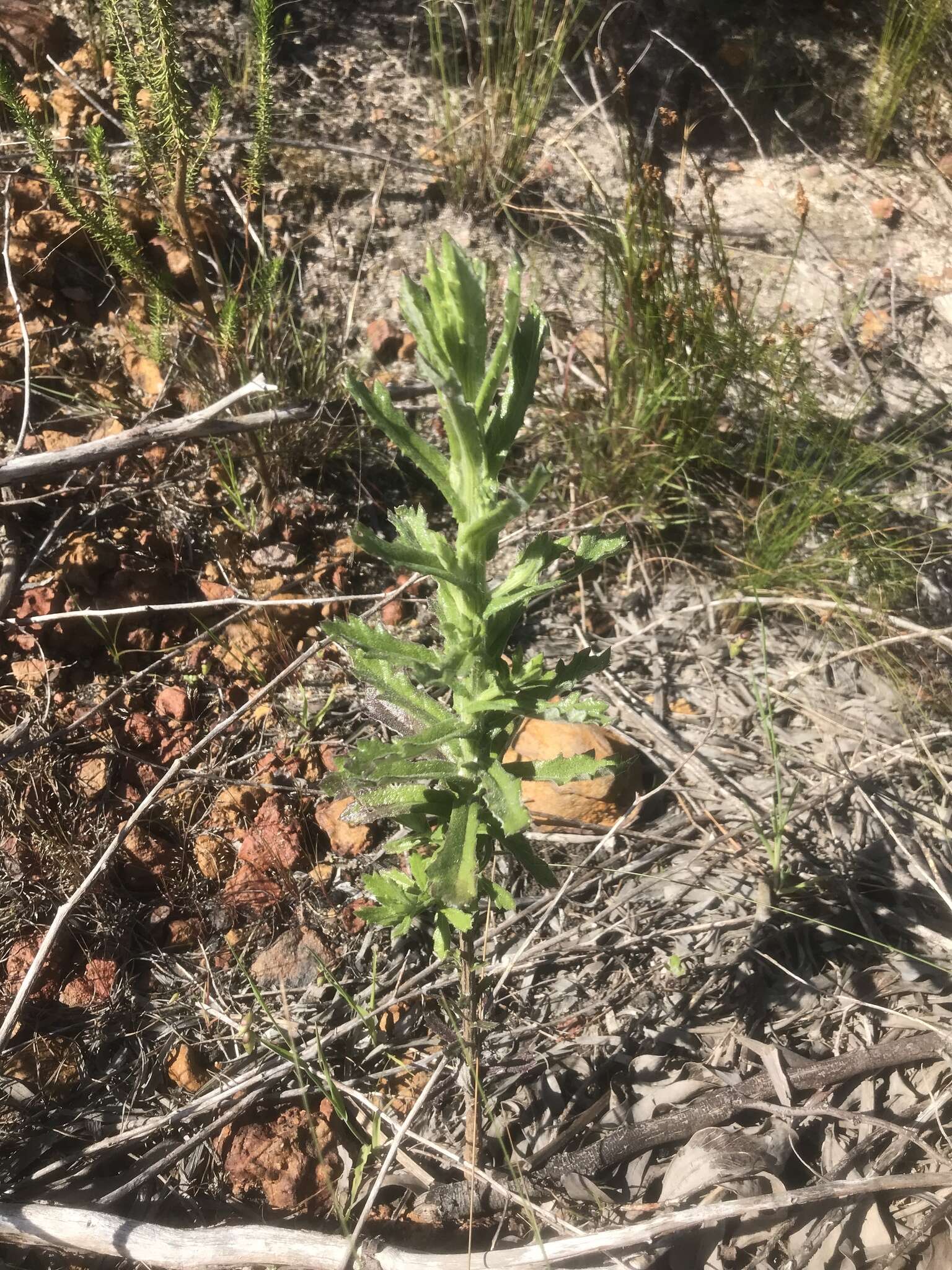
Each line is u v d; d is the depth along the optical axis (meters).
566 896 0.57
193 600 0.67
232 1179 0.48
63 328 0.74
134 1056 0.51
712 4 1.02
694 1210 0.43
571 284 0.87
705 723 0.66
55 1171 0.47
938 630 0.67
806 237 0.93
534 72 0.92
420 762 0.37
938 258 0.93
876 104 1.00
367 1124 0.50
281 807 0.59
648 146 0.82
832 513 0.75
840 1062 0.50
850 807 0.62
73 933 0.54
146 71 0.61
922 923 0.57
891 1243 0.45
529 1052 0.52
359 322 0.80
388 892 0.40
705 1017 0.53
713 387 0.74
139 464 0.69
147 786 0.59
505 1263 0.42
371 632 0.34
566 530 0.73
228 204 0.82
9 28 0.83
